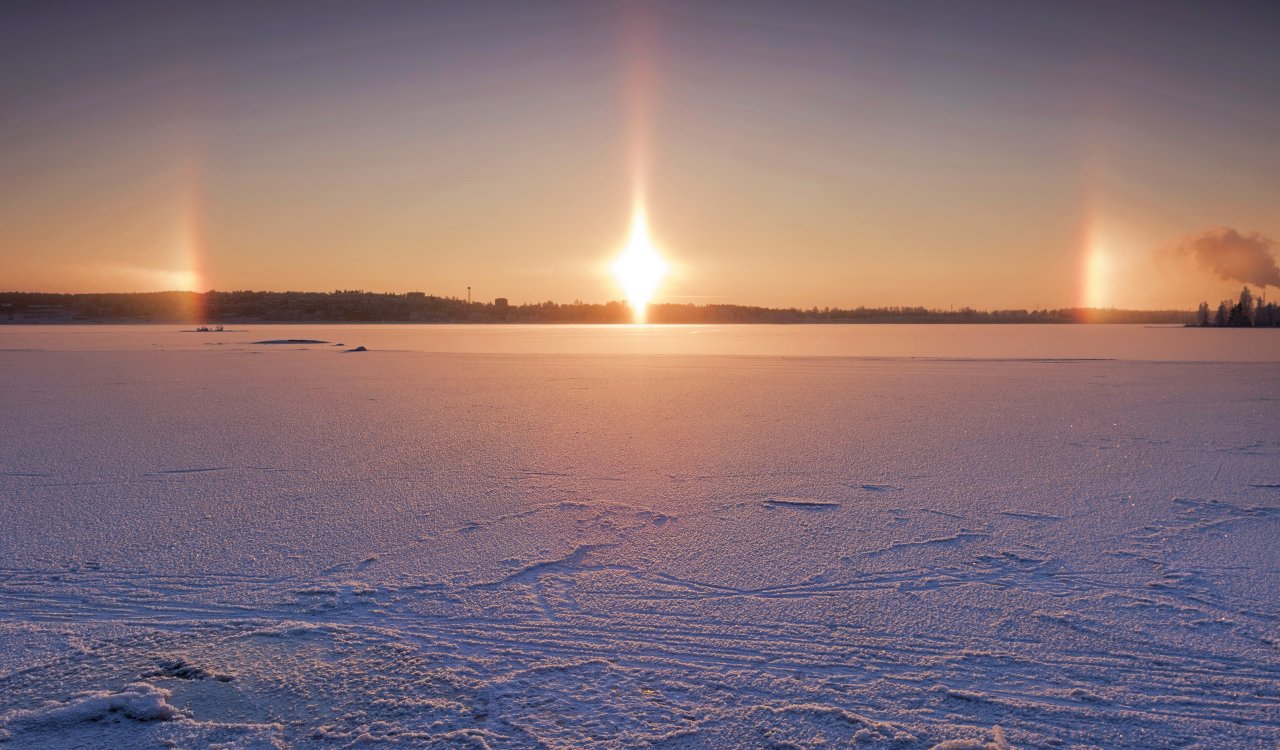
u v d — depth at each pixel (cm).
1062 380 1798
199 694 332
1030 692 330
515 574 479
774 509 627
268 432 1027
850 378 1886
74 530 565
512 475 754
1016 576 471
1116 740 293
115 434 1011
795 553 517
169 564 493
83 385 1747
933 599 435
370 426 1085
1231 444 914
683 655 370
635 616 416
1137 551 514
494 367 2358
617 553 519
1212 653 364
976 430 1030
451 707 321
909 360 2623
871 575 475
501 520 596
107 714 312
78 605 427
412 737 299
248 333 6694
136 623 404
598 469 783
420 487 704
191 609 423
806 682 341
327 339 5394
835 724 306
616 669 355
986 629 394
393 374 2081
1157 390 1551
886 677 346
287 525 580
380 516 606
